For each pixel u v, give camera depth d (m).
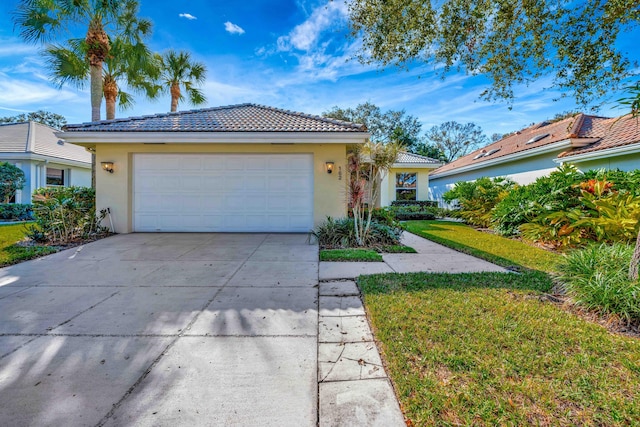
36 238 7.89
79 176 17.72
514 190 9.88
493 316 3.32
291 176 9.44
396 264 5.86
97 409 2.02
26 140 15.77
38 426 1.87
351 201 8.11
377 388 2.22
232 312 3.59
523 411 1.95
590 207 6.82
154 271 5.34
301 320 3.38
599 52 4.67
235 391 2.20
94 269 5.46
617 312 3.18
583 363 2.45
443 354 2.58
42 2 10.28
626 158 9.16
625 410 1.94
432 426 1.85
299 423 1.90
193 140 8.66
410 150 32.06
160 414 1.98
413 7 5.09
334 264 5.83
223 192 9.51
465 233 10.41
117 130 8.59
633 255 3.54
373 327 3.17
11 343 2.85
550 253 6.85
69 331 3.10
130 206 9.50
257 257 6.39
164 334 3.05
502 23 5.04
